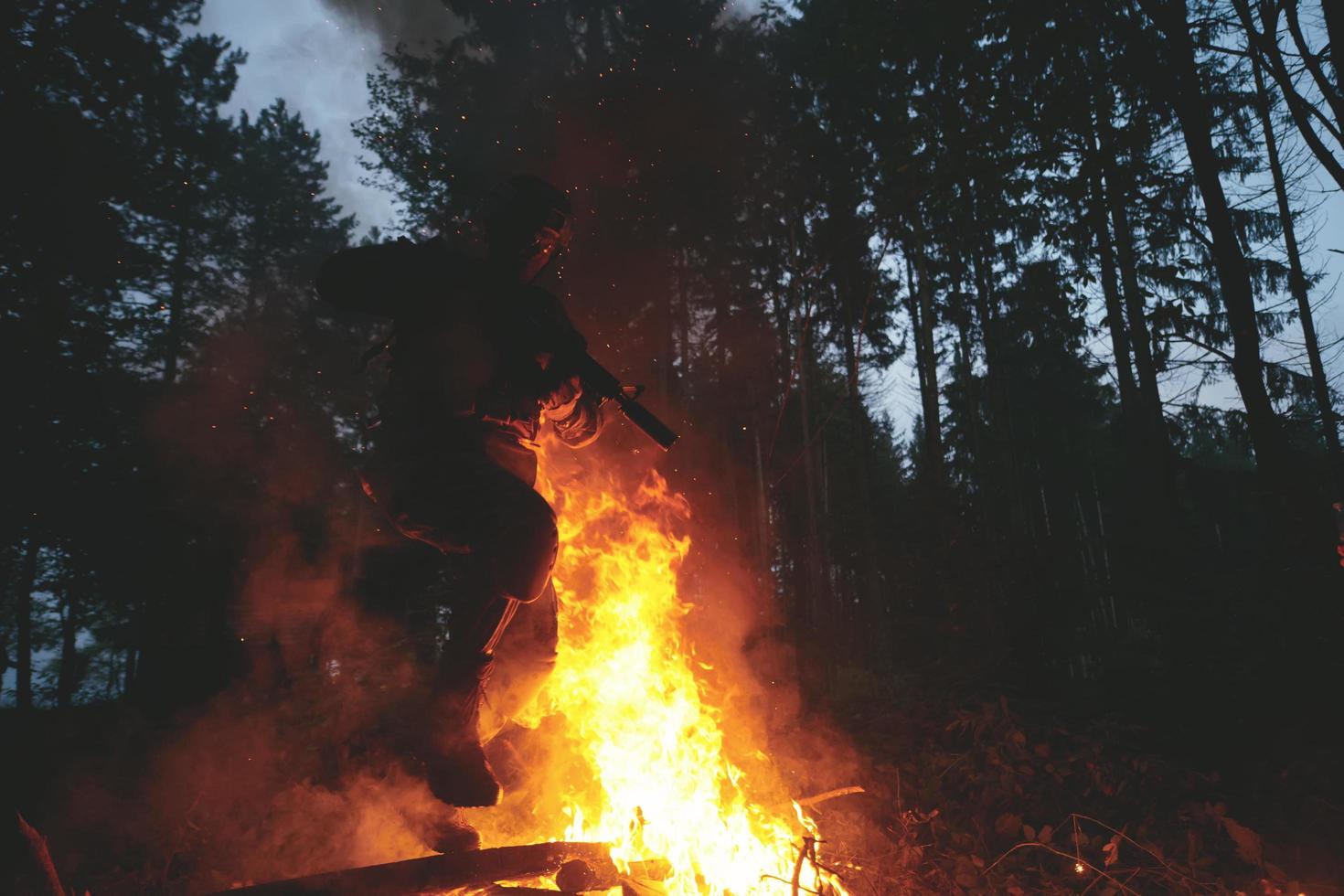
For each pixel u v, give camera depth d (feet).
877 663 38.50
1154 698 19.52
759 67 52.26
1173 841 12.28
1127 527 40.75
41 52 45.68
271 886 7.50
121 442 47.06
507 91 50.93
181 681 35.94
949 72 27.37
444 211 52.37
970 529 34.50
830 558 70.03
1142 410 50.60
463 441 7.74
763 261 54.39
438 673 7.79
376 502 8.16
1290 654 18.06
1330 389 33.04
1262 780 14.40
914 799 14.29
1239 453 61.00
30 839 7.23
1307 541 20.06
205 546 49.44
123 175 49.96
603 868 8.37
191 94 57.26
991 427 77.05
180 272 56.85
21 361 42.98
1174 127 26.27
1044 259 56.65
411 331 7.98
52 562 45.78
